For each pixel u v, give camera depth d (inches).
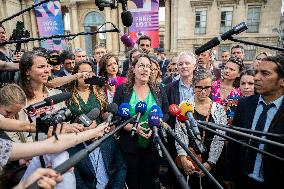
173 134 63.9
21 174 60.2
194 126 64.5
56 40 382.9
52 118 57.7
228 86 149.7
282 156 72.9
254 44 72.0
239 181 90.2
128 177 106.7
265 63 76.7
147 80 109.8
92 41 1074.7
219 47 847.7
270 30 827.4
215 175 108.0
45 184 35.0
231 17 860.6
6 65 103.5
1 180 53.2
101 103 111.0
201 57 215.9
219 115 107.2
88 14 1053.2
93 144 45.4
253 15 837.8
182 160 101.0
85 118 67.8
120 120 87.8
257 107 84.0
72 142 57.2
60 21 374.9
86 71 113.7
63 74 183.0
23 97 72.5
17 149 49.6
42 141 53.4
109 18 981.2
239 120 89.9
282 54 77.0
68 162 38.7
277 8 811.4
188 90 128.1
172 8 925.2
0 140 48.8
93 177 86.6
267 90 77.8
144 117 107.5
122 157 100.2
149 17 302.5
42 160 60.4
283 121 74.5
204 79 104.0
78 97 107.5
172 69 206.8
